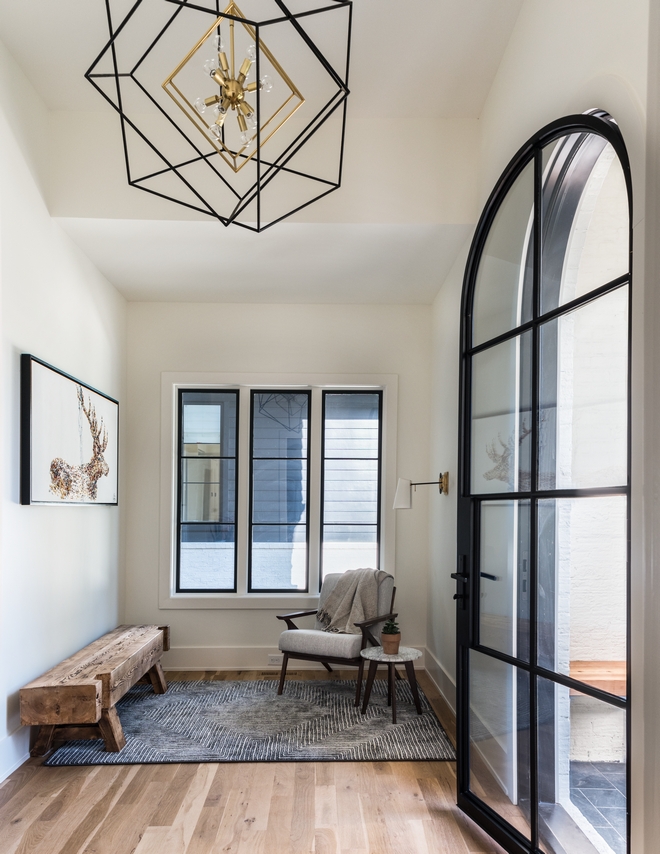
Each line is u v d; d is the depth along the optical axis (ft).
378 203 12.35
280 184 12.25
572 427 7.38
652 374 5.87
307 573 17.88
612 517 6.59
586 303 7.21
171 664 17.17
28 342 11.12
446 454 15.28
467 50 10.87
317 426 18.01
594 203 7.28
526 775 8.07
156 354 17.56
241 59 10.91
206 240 13.17
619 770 6.36
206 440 17.99
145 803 9.73
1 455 10.03
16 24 10.08
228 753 11.57
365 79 11.41
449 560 14.69
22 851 8.39
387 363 17.78
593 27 7.61
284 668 15.05
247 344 17.66
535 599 8.02
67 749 11.66
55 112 12.09
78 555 13.48
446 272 15.19
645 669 5.82
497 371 9.36
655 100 6.02
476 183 12.43
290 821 9.26
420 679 16.48
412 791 10.25
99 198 12.07
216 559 17.83
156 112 12.05
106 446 15.23
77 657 12.55
